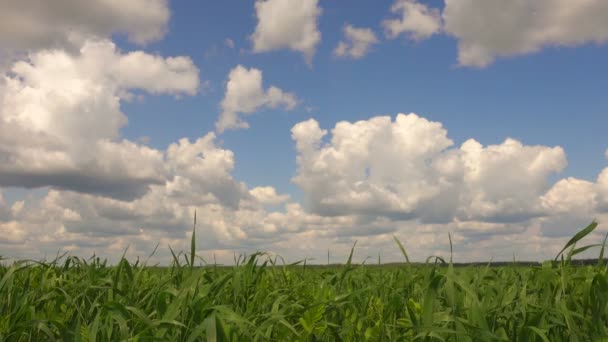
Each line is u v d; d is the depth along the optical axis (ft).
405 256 9.04
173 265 11.75
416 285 11.60
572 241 8.23
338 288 11.16
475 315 6.89
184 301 7.25
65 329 7.48
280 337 7.43
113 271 12.78
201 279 10.45
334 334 8.07
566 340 7.52
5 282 9.66
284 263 12.69
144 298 9.03
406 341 7.55
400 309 8.86
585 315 7.53
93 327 7.11
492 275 12.26
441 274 7.38
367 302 9.55
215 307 6.87
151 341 6.56
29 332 8.10
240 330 6.86
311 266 15.40
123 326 6.92
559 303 8.02
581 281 10.02
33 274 12.82
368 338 7.89
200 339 7.20
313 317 7.47
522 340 6.90
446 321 7.63
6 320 7.84
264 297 10.38
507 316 8.02
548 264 10.28
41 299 9.18
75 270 14.34
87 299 9.41
